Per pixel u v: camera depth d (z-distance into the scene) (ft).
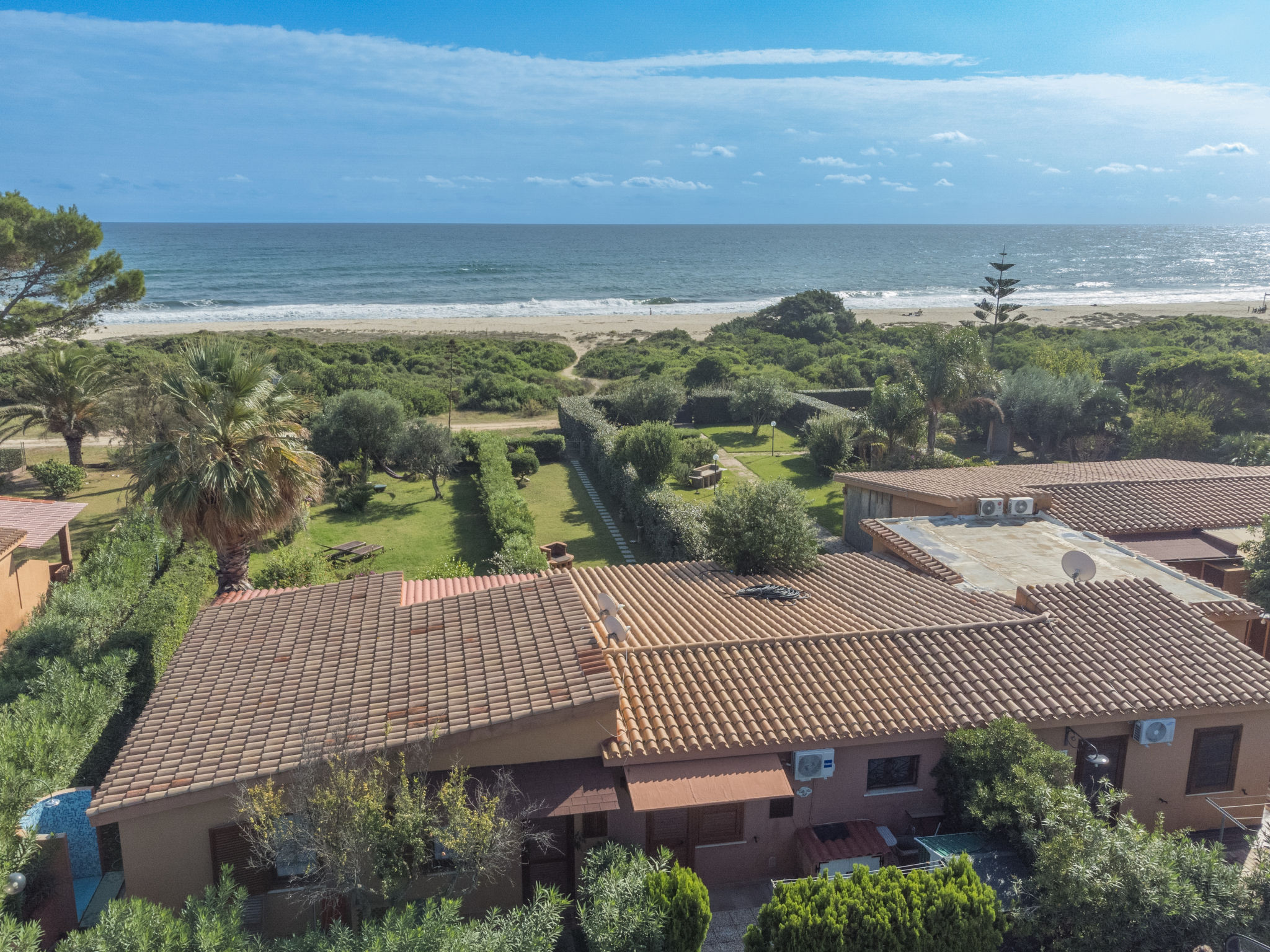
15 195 109.29
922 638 47.91
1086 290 565.94
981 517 77.05
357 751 35.37
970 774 39.65
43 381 111.55
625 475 107.86
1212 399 133.49
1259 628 62.44
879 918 30.09
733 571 67.92
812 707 41.93
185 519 60.34
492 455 121.80
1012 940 36.17
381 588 52.90
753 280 580.71
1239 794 46.01
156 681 58.65
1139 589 53.88
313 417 124.26
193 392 59.93
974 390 118.21
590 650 42.63
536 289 495.00
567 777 37.55
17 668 54.60
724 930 38.86
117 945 27.94
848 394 176.45
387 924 29.71
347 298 433.89
